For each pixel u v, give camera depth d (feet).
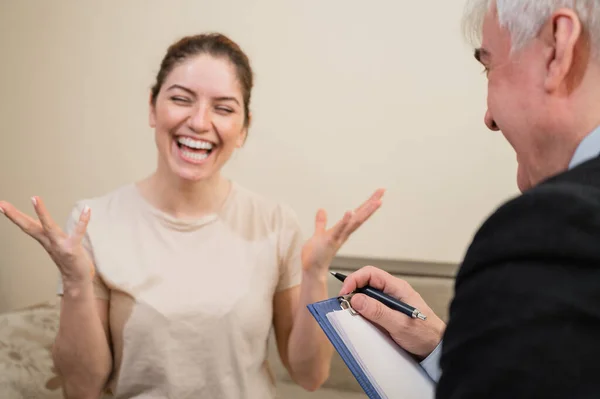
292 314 3.98
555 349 1.19
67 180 6.83
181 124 3.59
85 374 3.48
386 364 2.47
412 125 6.22
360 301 2.63
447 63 6.07
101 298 3.63
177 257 3.69
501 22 1.73
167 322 3.53
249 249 3.83
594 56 1.55
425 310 2.77
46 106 6.77
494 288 1.30
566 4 1.56
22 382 4.56
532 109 1.67
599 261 1.21
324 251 3.51
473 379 1.28
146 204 3.81
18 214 3.10
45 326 4.97
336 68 6.28
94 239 3.67
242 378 3.63
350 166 6.39
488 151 6.13
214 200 3.91
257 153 6.53
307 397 5.59
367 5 6.14
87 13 6.56
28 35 6.70
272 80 6.40
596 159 1.43
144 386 3.59
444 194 6.26
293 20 6.29
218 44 3.71
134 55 6.54
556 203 1.28
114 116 6.65
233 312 3.61
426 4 6.03
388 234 6.39
